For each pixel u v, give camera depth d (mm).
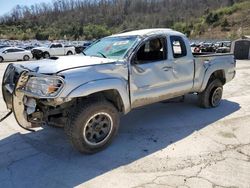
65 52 31422
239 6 108562
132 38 4977
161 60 5145
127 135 5004
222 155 4258
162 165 3973
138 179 3637
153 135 5012
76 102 4203
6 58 25656
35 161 4109
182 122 5684
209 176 3689
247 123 5645
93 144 4273
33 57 28531
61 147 4555
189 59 5664
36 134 5090
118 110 4629
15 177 3705
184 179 3623
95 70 4172
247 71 13461
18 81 4078
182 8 138375
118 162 4062
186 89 5746
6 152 4395
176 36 5480
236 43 20953
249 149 4473
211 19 106062
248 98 7742
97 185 3521
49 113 4141
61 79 3816
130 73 4574
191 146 4562
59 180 3635
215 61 6410
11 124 5602
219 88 6703
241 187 3467
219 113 6285
